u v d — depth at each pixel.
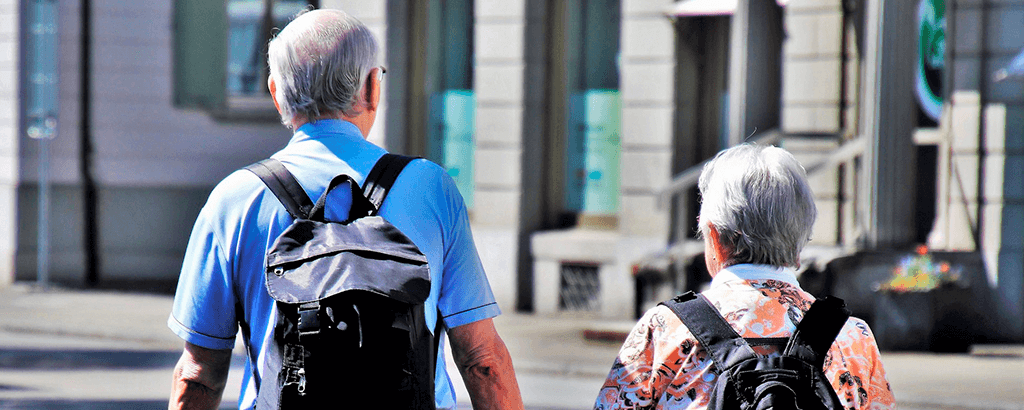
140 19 64.19
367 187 8.16
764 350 8.11
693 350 8.21
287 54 8.30
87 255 64.50
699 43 47.75
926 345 39.22
